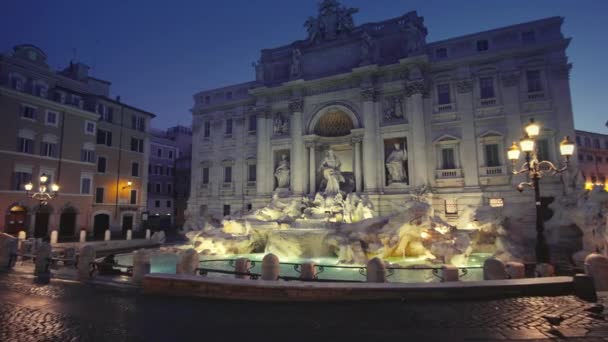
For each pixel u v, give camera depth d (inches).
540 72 1224.2
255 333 339.3
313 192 1464.1
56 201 1579.7
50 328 362.0
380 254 900.6
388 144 1398.9
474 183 1251.8
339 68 1503.4
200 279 482.0
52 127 1587.1
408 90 1336.1
